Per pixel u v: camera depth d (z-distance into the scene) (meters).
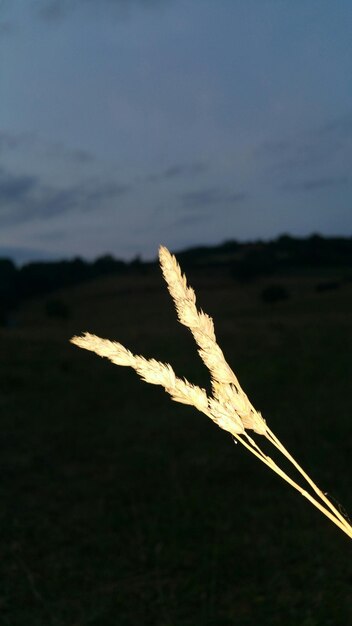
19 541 7.79
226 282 87.69
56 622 5.86
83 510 9.06
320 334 28.81
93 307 76.50
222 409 0.57
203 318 0.60
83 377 22.16
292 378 21.28
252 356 26.02
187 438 13.44
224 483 10.10
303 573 6.45
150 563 7.05
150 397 18.80
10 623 5.86
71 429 15.16
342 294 68.62
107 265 99.00
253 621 5.66
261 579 6.47
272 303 69.00
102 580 6.73
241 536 7.58
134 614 6.06
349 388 18.75
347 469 10.43
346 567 6.48
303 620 5.61
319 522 7.98
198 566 6.88
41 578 6.77
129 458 12.12
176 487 9.90
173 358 27.36
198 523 8.03
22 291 86.06
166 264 0.61
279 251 103.62
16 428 15.39
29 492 10.13
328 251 99.06
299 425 13.95
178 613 6.00
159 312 67.12
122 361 0.58
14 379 21.30
